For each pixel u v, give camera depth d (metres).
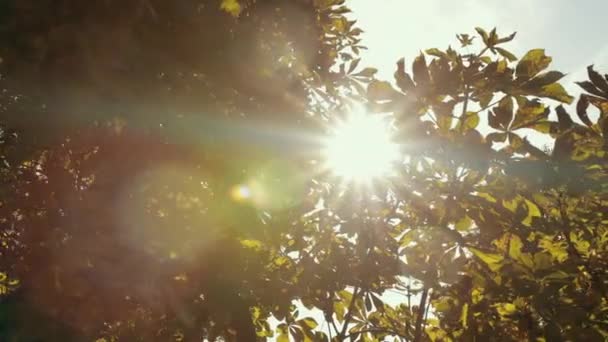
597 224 2.57
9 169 3.20
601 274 2.54
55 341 2.81
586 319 2.38
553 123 2.66
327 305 3.49
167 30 2.61
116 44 2.36
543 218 2.63
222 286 3.13
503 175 2.79
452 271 3.00
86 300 2.92
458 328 3.03
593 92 2.62
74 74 2.39
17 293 2.91
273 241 3.35
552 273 2.40
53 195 3.07
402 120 3.03
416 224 3.13
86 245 2.93
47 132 2.82
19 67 2.40
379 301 3.39
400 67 3.07
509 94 2.89
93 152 3.11
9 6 2.24
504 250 2.73
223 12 2.97
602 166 2.50
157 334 3.27
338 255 3.47
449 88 2.98
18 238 3.11
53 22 2.29
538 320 2.59
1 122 2.84
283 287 3.35
